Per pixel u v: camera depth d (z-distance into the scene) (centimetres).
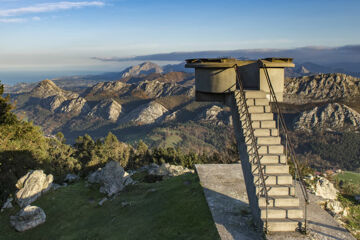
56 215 1266
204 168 1182
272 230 635
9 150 2303
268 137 712
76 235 1035
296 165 659
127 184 1491
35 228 1176
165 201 987
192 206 856
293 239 609
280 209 641
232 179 1039
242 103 758
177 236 730
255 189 664
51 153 5028
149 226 847
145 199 1146
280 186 668
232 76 831
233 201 844
